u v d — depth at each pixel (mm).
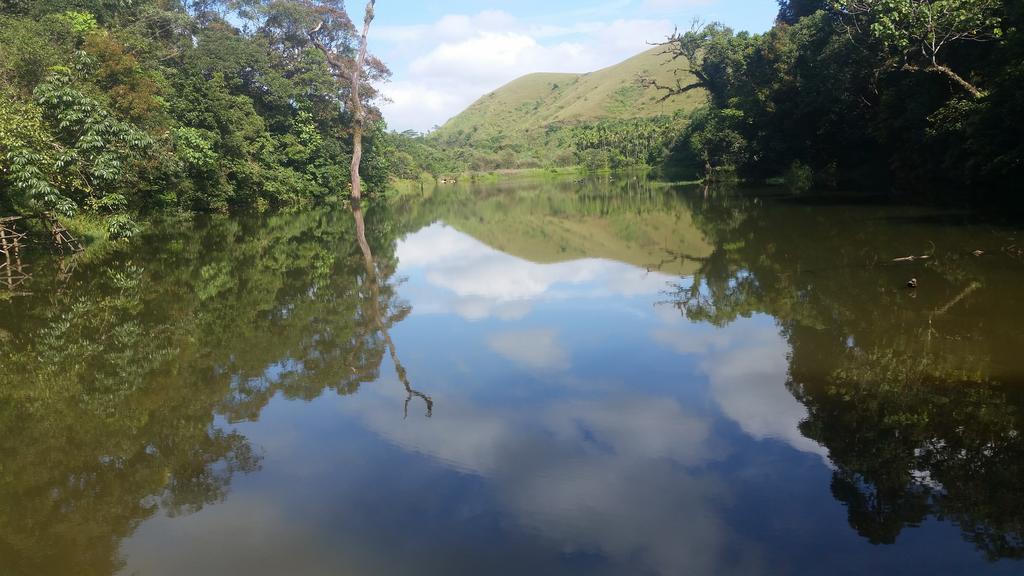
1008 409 5641
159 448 5438
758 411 5844
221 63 31531
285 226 23984
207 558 3881
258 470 4988
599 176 74438
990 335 7512
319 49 39094
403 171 65125
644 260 14883
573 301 10742
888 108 25453
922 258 12086
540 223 25406
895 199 23344
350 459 5121
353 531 4105
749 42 44000
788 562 3689
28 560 3924
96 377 7250
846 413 5719
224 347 8352
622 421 5719
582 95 177875
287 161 35500
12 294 11656
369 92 40312
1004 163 16922
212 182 27062
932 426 5398
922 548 3801
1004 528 4004
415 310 10344
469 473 4836
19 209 15586
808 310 9133
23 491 4793
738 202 27453
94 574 3768
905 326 8031
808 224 18453
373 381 6965
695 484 4586
